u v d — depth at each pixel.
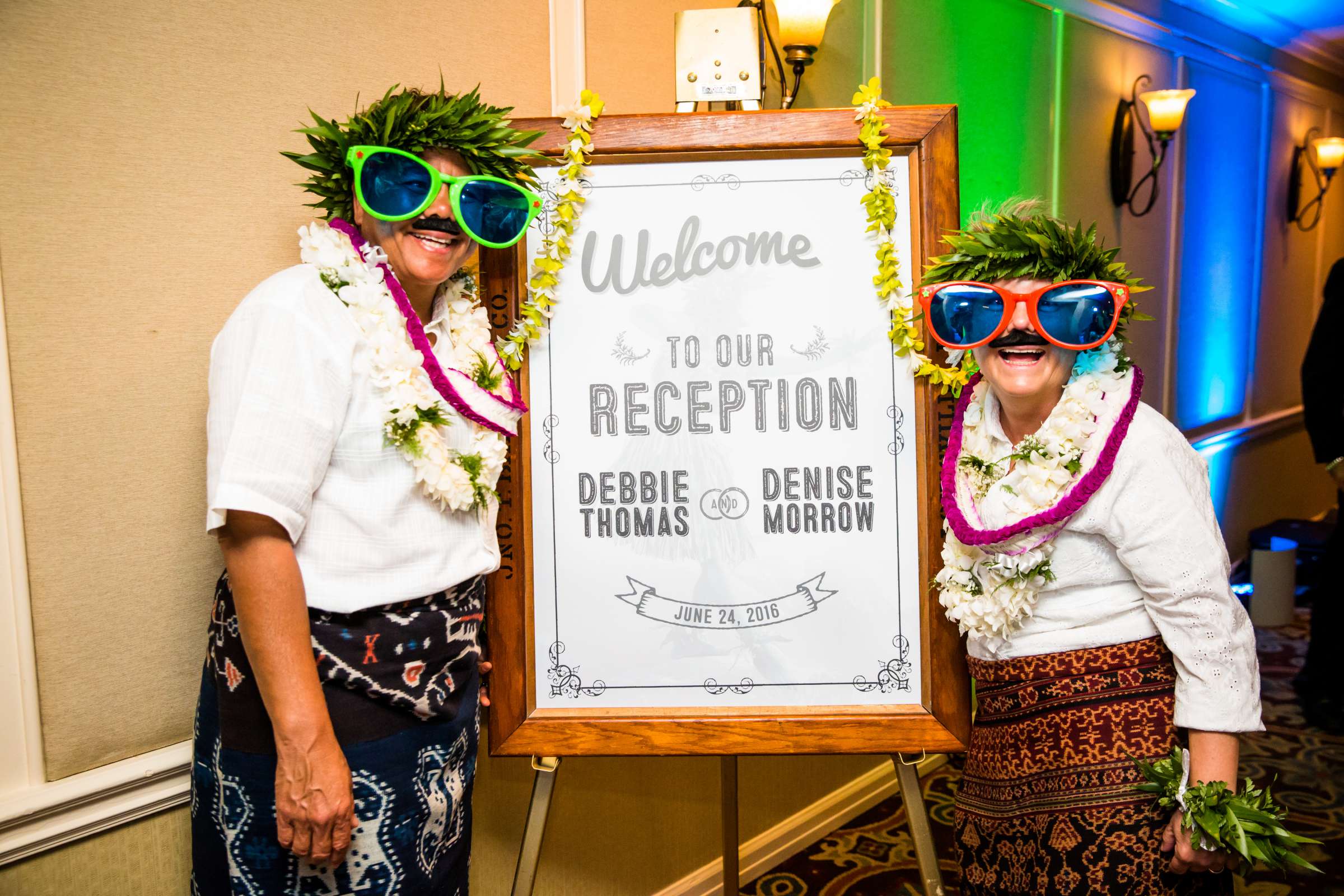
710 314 1.39
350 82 1.56
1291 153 5.00
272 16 1.46
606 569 1.39
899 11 2.51
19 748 1.31
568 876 2.02
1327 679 3.18
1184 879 1.21
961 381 1.34
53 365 1.31
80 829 1.36
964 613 1.28
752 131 1.37
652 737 1.37
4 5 1.23
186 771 1.47
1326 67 5.23
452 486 1.17
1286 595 4.05
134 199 1.36
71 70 1.29
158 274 1.39
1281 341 5.18
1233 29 4.26
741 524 1.39
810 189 1.38
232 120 1.44
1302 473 5.60
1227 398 4.63
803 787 2.47
